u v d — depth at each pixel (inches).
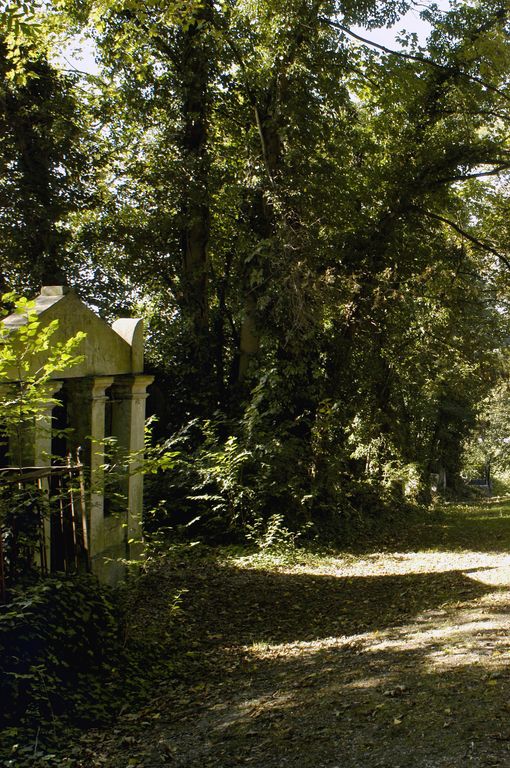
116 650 280.8
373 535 751.7
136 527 415.5
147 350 811.4
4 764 190.9
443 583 458.6
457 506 1391.5
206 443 647.8
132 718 234.7
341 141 766.5
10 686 217.0
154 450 317.4
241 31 753.6
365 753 180.9
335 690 237.1
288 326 725.3
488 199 966.4
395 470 976.3
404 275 850.1
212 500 640.4
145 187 826.8
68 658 253.6
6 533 247.3
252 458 636.1
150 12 690.2
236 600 426.9
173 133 778.8
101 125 832.3
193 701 251.9
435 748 175.9
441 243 880.9
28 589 233.0
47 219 736.3
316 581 493.0
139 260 831.7
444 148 804.0
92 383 355.9
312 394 754.2
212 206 824.3
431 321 923.4
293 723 211.5
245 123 811.4
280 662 296.2
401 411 1108.5
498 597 382.0
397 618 361.4
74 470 294.8
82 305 347.6
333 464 723.4
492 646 263.4
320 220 761.0
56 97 760.3
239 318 777.6
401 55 741.9
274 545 596.4
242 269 765.3
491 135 838.5
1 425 272.2
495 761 162.9
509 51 723.4
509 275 949.2
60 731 217.0
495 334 948.6
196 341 781.9
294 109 716.7
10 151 743.7
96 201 816.3
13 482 250.4
